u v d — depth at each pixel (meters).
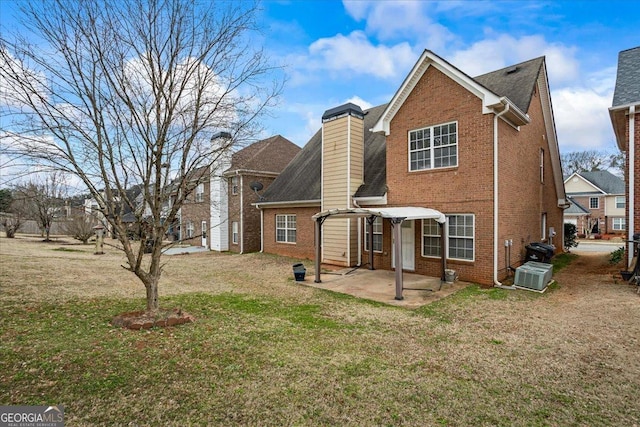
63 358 4.45
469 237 10.24
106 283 9.55
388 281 10.59
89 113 5.45
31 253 15.41
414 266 11.72
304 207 16.59
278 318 6.78
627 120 10.49
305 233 16.61
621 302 7.68
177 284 10.30
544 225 15.10
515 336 5.89
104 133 5.70
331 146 14.01
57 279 9.62
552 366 4.71
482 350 5.28
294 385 4.04
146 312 6.23
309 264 14.72
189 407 3.51
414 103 11.47
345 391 3.94
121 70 5.83
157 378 4.07
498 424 3.37
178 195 6.54
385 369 4.55
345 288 9.77
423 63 10.99
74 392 3.67
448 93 10.59
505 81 12.90
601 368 4.65
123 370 4.21
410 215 8.90
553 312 7.29
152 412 3.39
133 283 9.73
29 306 6.69
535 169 13.51
